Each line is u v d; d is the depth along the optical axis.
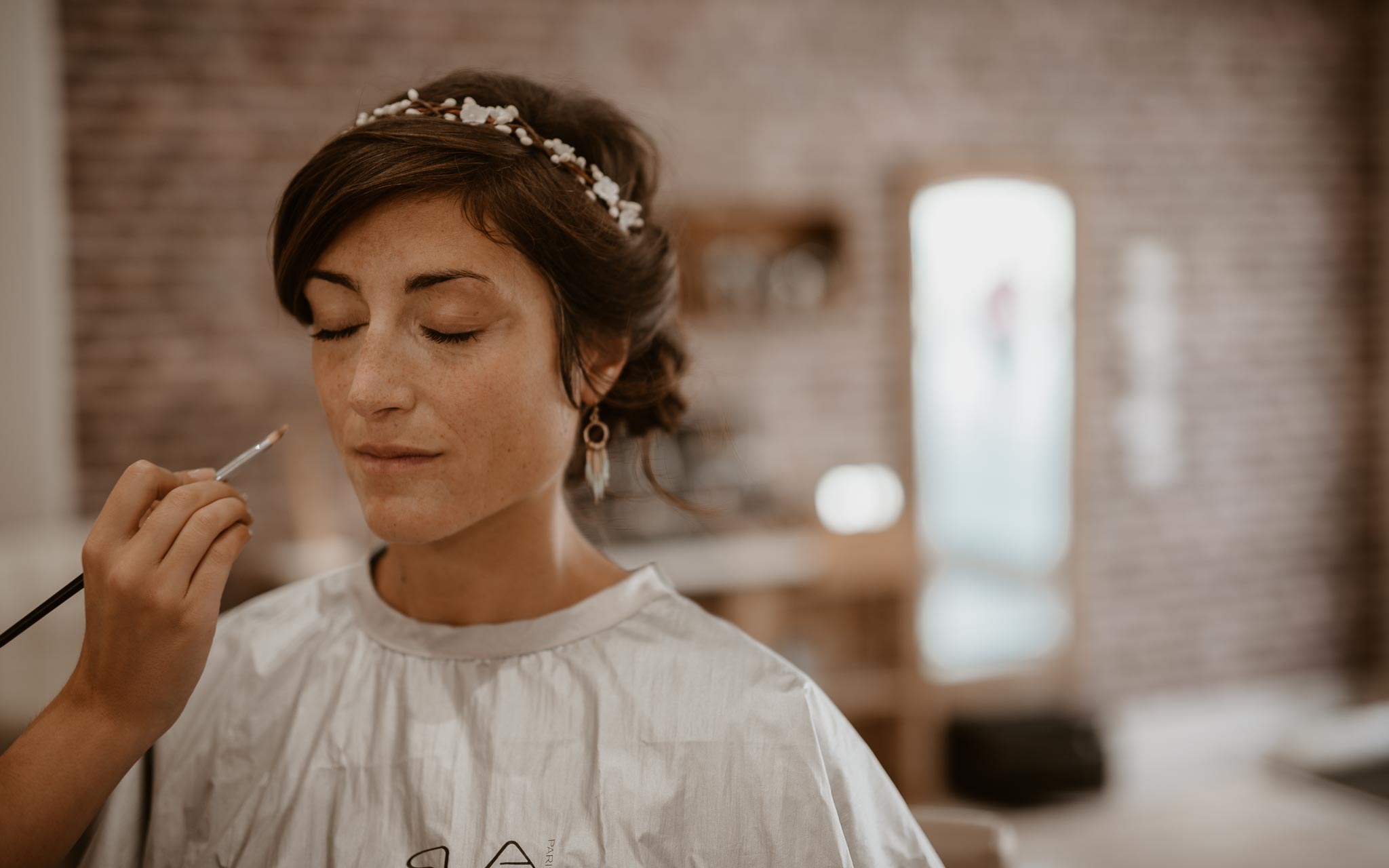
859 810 0.84
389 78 3.71
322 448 3.68
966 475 4.40
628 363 0.96
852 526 4.06
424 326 0.80
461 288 0.79
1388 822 3.51
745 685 0.85
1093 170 4.45
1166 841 3.42
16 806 0.70
